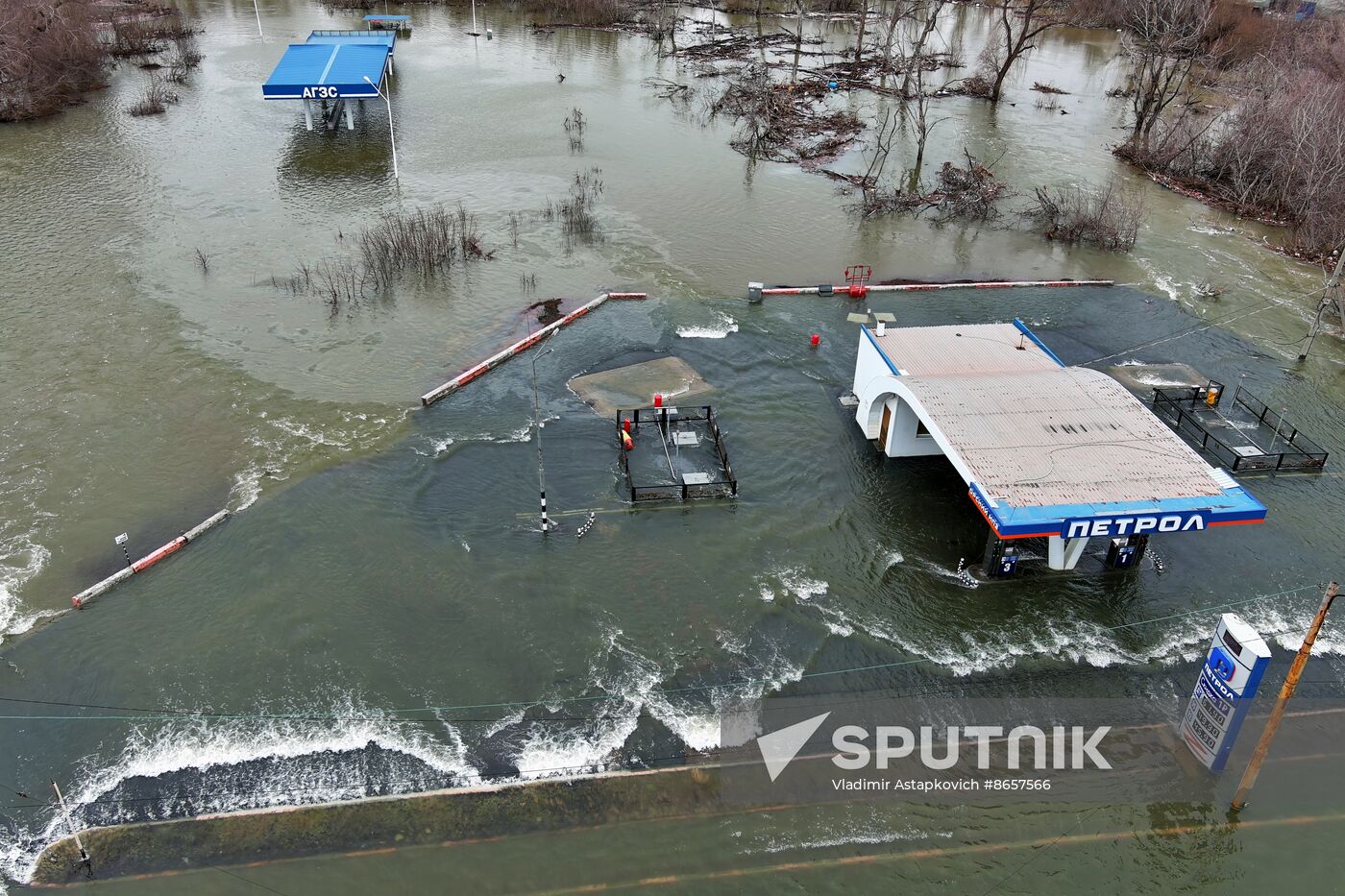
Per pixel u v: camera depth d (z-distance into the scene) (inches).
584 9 3853.3
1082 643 959.0
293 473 1165.1
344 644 931.3
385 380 1369.3
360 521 1090.1
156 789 794.2
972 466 1012.5
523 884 724.7
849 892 725.3
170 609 969.5
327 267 1708.9
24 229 1813.5
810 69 3257.9
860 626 971.3
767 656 934.4
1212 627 983.0
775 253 1856.5
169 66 2972.4
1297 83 2282.2
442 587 1002.1
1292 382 1444.4
